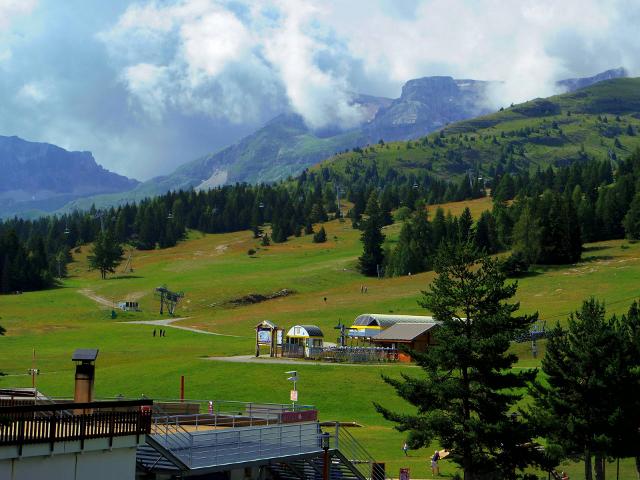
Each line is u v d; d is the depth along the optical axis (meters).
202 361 117.88
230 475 50.34
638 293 164.38
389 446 76.06
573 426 59.59
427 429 58.28
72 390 103.25
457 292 60.62
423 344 127.81
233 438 46.59
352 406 96.69
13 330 177.50
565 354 62.41
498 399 59.44
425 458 71.06
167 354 136.12
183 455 43.03
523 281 194.25
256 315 195.12
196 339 161.12
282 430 50.06
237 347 145.50
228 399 100.75
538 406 64.19
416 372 108.75
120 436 38.25
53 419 35.31
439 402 60.25
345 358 121.81
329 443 53.78
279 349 133.12
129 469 39.00
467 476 58.41
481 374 59.78
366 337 137.12
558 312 152.75
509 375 60.06
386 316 139.25
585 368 60.88
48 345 151.88
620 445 61.19
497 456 58.59
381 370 110.25
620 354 61.53
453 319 61.88
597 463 61.78
